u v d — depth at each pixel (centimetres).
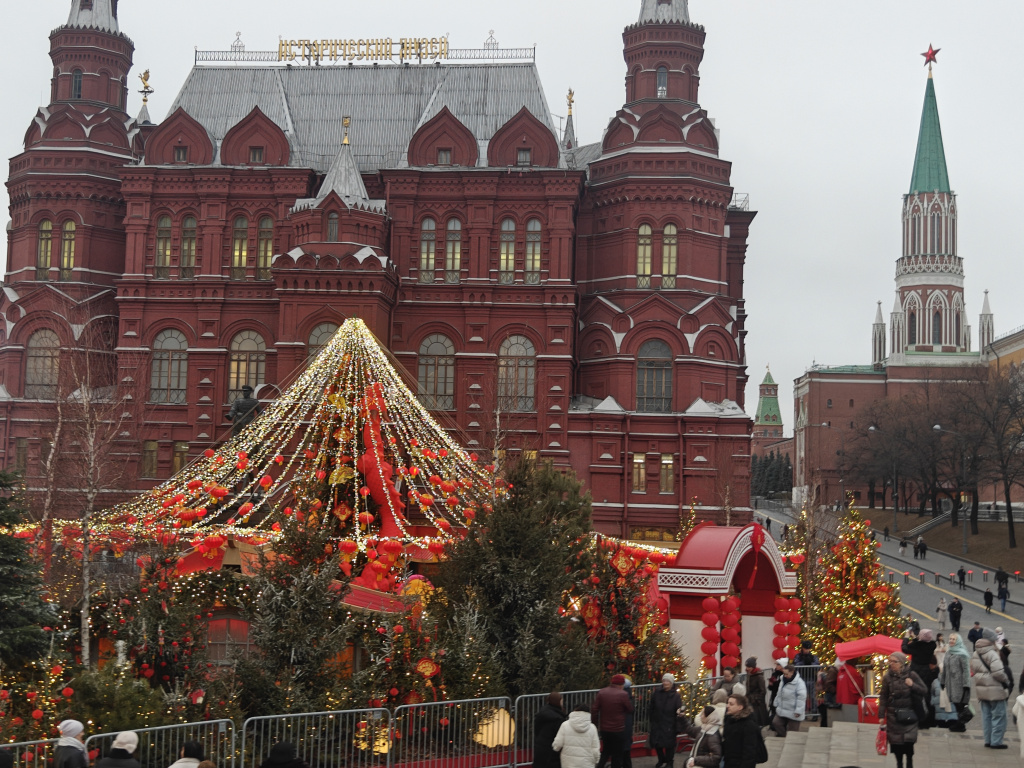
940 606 6131
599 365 8025
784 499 19362
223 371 7806
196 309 7875
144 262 7925
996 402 10356
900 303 16912
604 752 2231
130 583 2839
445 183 7962
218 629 2925
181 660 2506
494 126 8250
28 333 8094
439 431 4362
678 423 7794
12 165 8475
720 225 8219
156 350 7900
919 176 17050
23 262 8306
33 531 3481
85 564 2853
